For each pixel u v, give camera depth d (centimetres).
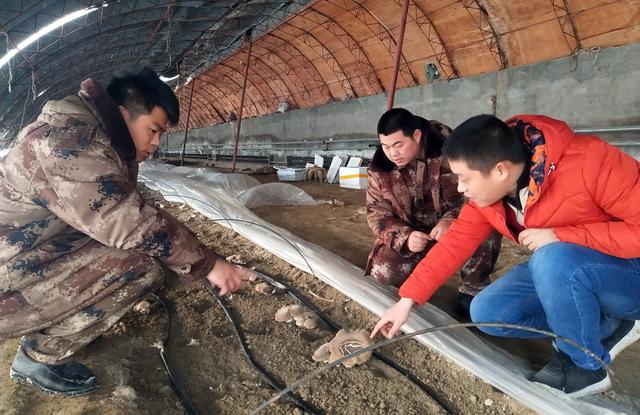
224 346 254
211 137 3070
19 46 1077
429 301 304
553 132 153
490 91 1095
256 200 737
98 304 189
